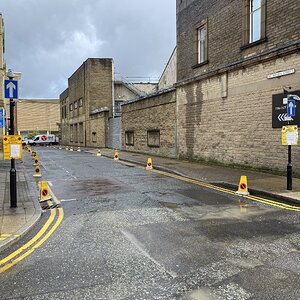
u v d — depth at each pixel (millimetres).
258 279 4199
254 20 14539
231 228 6453
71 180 13352
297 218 7148
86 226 6758
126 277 4320
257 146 13961
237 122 15180
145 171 16203
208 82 17391
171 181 12797
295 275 4309
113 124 35875
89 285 4117
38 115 88000
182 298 3738
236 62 14906
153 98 24453
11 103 8148
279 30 12836
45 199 9453
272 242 5605
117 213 7773
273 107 11281
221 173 13930
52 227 6734
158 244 5570
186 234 6102
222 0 16438
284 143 9891
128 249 5355
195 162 18641
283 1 12602
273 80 12992
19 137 8156
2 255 5203
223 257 4957
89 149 38156
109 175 14773
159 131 23578
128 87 44938
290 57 12156
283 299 3699
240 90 14922
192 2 19297
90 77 43469
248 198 9391
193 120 18969
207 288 3975
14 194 8227
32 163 21141
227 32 16109
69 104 59344
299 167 11836
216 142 16844
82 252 5270
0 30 29328
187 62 20047
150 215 7539
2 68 29188
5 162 21828
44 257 5090
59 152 34719
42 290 4012
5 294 3930
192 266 4637
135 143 28625
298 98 10141
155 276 4328
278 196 9156
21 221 6922
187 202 8922
